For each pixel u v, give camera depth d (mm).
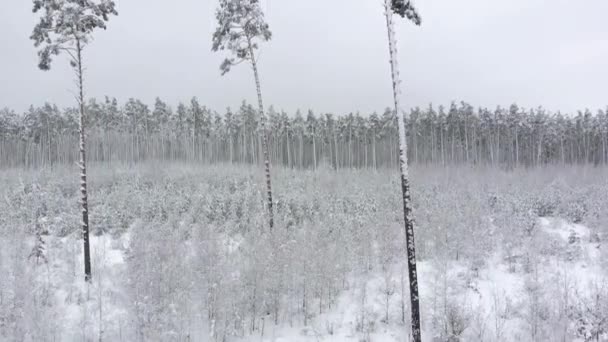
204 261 12750
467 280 14203
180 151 83438
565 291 12250
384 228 17266
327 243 15625
